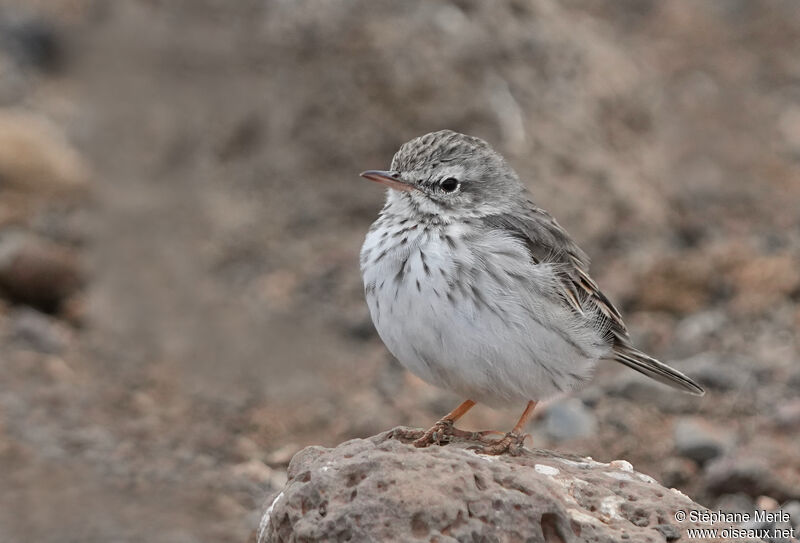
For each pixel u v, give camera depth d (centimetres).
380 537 679
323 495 706
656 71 2505
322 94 1884
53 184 1972
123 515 1086
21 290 1628
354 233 1850
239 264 1794
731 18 2956
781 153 2278
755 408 1354
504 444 848
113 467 1199
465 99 1827
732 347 1531
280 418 1366
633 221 1858
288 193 1897
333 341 1597
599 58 1953
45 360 1477
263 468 1227
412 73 1842
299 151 1895
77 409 1350
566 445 1275
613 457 1245
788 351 1508
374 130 1859
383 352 1578
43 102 2330
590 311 943
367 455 716
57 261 1653
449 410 1398
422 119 1834
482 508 691
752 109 2464
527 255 884
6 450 1217
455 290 851
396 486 692
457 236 873
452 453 727
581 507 751
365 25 1875
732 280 1691
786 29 2873
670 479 1189
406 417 1369
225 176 1955
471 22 1862
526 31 1888
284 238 1845
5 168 1958
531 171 1803
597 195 1842
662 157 2016
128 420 1332
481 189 935
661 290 1664
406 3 1886
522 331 862
